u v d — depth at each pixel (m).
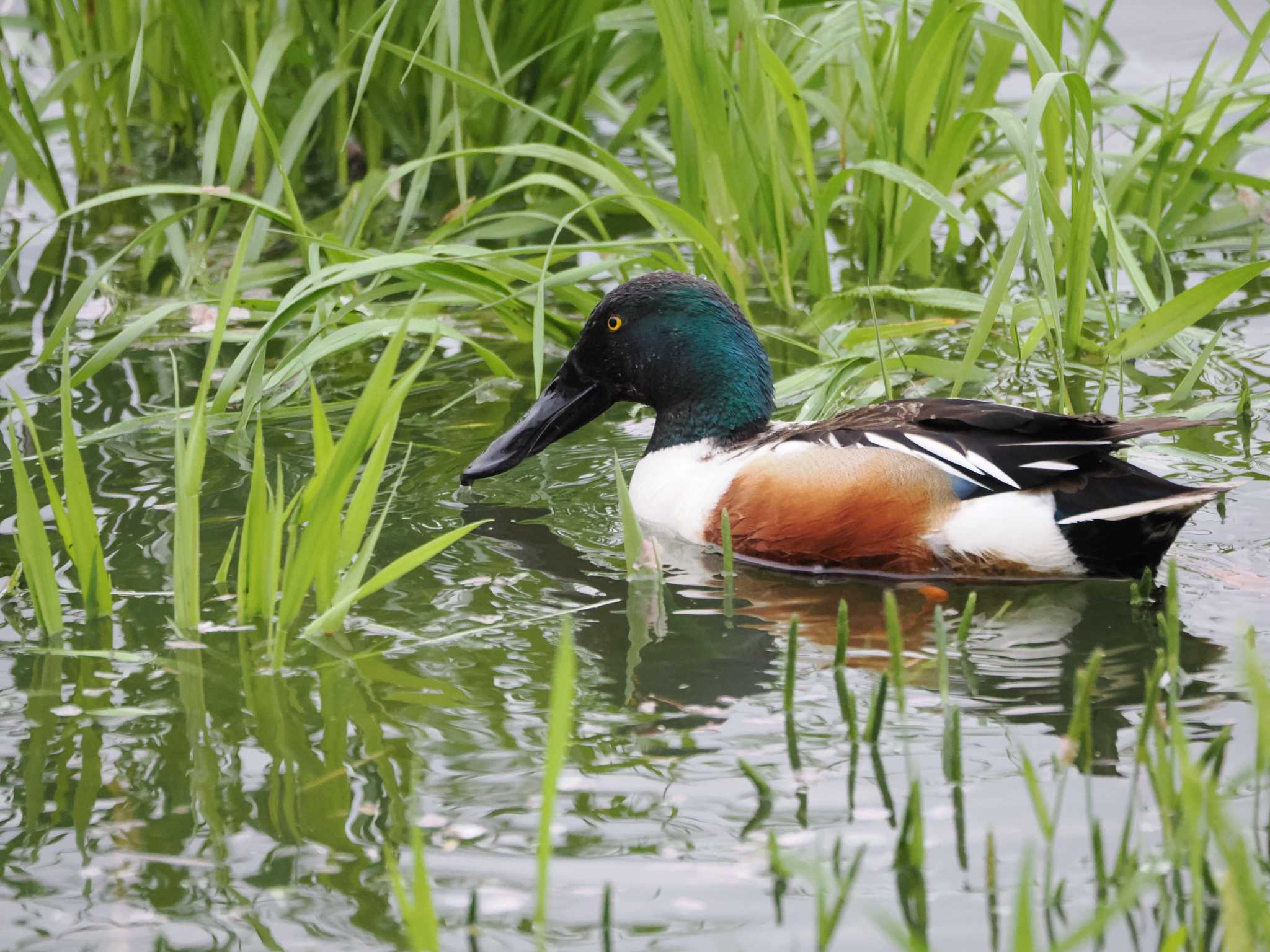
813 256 12.96
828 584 8.96
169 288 13.63
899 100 12.99
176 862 6.21
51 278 13.88
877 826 6.26
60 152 16.73
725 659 7.89
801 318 12.94
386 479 10.48
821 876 5.51
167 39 16.05
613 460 10.94
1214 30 17.75
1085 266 11.52
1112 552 8.66
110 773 6.88
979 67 16.78
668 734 7.07
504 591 8.79
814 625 8.33
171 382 11.84
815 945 5.58
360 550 9.40
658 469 10.22
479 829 6.35
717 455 10.08
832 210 14.28
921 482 8.91
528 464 10.90
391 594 8.73
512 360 12.45
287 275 13.33
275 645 8.00
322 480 7.91
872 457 9.05
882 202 13.52
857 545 9.03
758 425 10.34
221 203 13.29
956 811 6.35
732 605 8.63
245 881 6.09
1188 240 13.95
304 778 6.79
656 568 9.14
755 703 7.38
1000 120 10.91
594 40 14.85
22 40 18.27
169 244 14.24
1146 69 16.80
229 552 8.66
